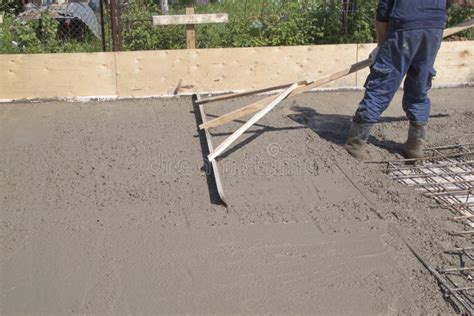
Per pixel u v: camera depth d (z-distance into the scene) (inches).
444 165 222.2
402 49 204.8
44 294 146.4
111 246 165.6
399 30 202.8
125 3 325.1
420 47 207.6
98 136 242.1
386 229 174.4
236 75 299.1
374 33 327.3
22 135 243.9
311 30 322.3
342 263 158.6
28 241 167.8
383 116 269.0
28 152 225.9
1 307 141.9
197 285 149.5
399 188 199.9
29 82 285.9
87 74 288.7
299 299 144.6
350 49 301.9
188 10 295.3
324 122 258.2
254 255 161.6
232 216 181.0
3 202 189.0
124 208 185.5
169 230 173.3
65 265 157.4
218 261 159.0
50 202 189.2
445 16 207.5
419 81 215.0
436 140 241.1
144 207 186.1
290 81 302.8
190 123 257.0
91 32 339.9
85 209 185.0
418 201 191.3
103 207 186.1
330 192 196.1
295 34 321.7
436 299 144.7
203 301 143.9
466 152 231.1
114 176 206.1
